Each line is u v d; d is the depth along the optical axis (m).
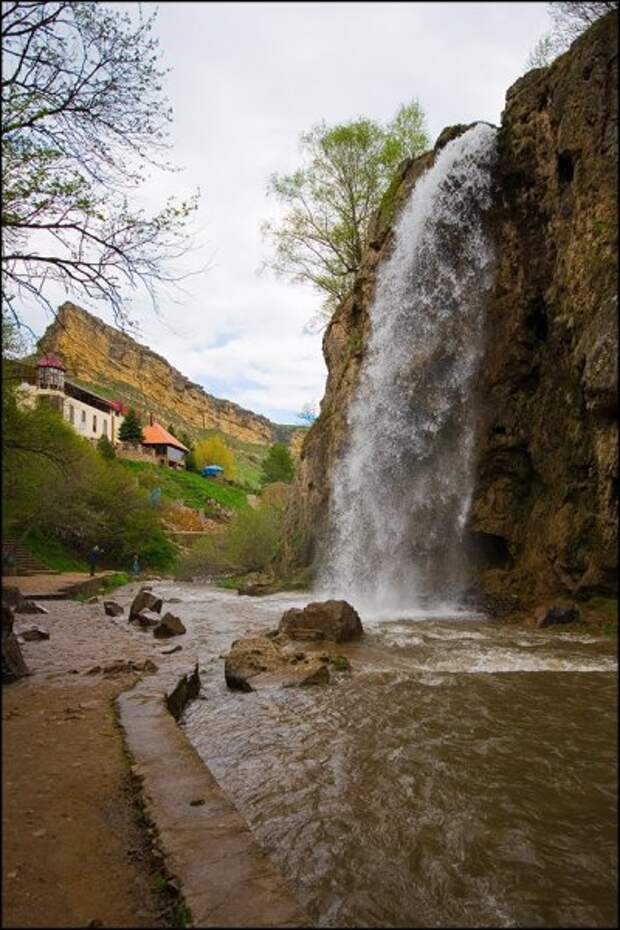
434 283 21.62
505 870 4.27
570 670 9.99
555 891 4.01
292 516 31.17
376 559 22.73
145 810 4.59
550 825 4.86
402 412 22.42
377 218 27.61
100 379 130.12
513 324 18.47
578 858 4.38
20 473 21.39
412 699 8.42
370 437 23.88
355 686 9.16
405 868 4.34
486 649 11.84
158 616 15.86
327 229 34.16
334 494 26.02
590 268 15.11
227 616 18.11
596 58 15.34
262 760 6.46
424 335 21.81
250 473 142.50
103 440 68.44
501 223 19.23
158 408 144.00
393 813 5.14
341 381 27.02
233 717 7.99
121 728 6.65
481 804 5.25
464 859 4.43
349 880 4.20
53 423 22.22
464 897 3.98
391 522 22.38
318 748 6.73
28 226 8.75
